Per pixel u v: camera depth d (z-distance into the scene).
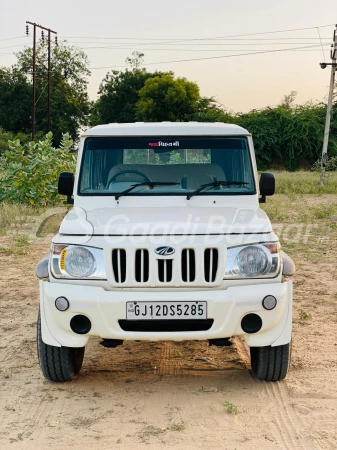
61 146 20.47
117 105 66.62
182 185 5.94
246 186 5.93
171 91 56.28
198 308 4.74
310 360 5.89
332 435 4.35
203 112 55.66
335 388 5.19
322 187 27.69
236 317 4.77
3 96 67.81
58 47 72.25
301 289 8.81
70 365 5.29
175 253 4.75
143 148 5.99
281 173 39.75
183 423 4.55
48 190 18.22
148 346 6.45
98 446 4.20
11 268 10.43
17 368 5.73
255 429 4.45
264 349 5.14
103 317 4.77
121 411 4.78
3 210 16.45
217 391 5.17
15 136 57.38
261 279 4.88
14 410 4.80
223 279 4.82
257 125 50.28
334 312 7.61
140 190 5.88
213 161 5.99
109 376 5.57
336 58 30.08
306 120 50.03
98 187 5.95
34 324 7.18
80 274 4.85
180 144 5.99
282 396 5.04
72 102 70.38
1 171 20.80
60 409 4.82
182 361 5.97
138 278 4.82
